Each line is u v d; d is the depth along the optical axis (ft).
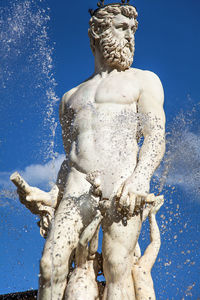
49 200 16.51
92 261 14.85
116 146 16.14
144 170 15.46
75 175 16.12
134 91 16.90
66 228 15.02
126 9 17.80
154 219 16.52
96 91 17.13
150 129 16.31
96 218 14.51
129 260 14.80
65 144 17.71
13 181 15.70
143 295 14.51
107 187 15.47
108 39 17.65
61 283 14.56
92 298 14.08
